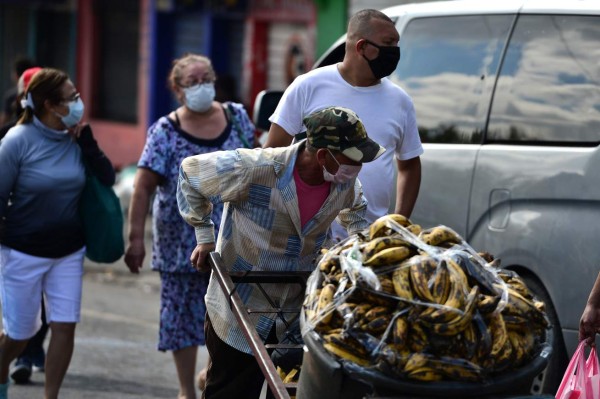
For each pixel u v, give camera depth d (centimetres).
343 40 1213
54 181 1026
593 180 936
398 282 604
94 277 1984
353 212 782
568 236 948
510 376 600
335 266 641
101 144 3366
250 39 2825
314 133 714
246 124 1118
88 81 3403
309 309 635
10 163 1016
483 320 602
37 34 3491
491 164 1033
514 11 1061
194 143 1086
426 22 1154
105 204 1044
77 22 3406
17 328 1046
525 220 990
